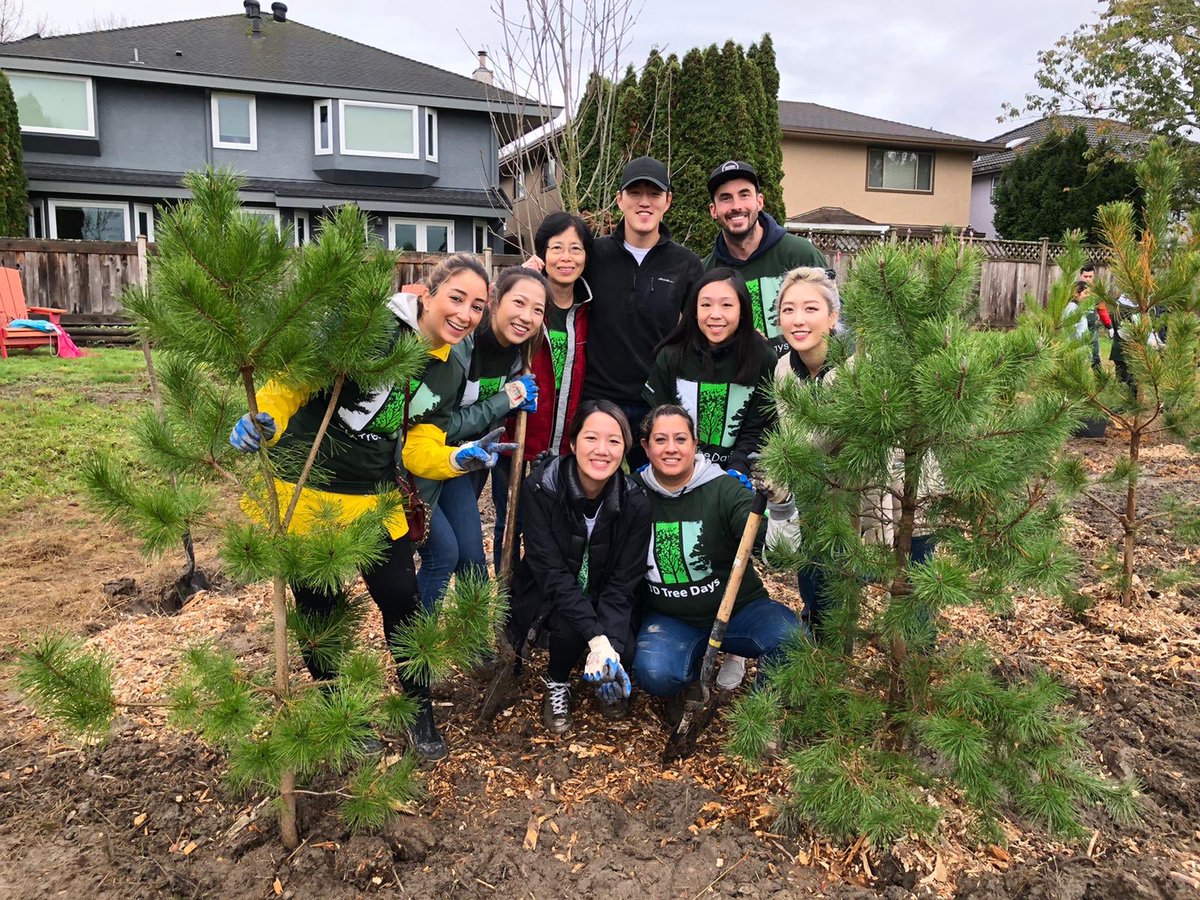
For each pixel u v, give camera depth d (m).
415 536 3.09
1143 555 5.51
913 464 2.62
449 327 2.96
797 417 2.61
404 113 23.27
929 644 2.98
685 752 3.24
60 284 14.20
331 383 2.50
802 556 2.84
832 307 3.28
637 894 2.54
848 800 2.58
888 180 27.11
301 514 2.76
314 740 2.29
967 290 2.51
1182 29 23.25
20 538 5.92
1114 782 3.07
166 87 21.69
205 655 2.58
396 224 23.42
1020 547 2.58
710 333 3.60
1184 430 4.59
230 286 2.18
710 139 12.32
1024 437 2.48
